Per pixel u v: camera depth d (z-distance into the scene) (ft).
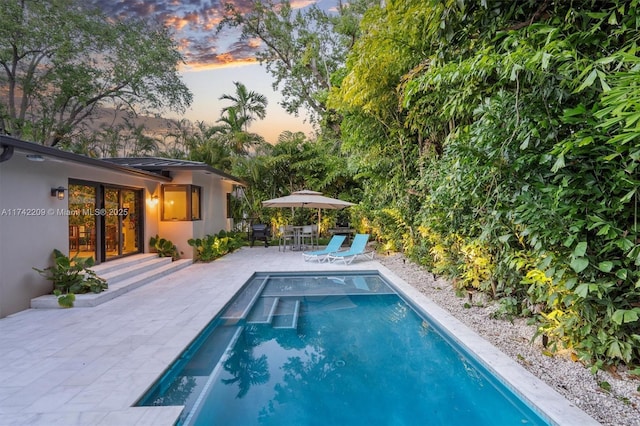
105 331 14.40
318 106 62.90
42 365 11.19
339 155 57.11
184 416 9.87
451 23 10.56
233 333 16.74
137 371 10.78
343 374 13.08
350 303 22.47
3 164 16.65
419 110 23.98
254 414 10.44
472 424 9.91
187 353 13.32
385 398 11.42
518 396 9.35
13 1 42.22
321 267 30.94
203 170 32.24
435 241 23.11
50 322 15.60
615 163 7.94
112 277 21.99
